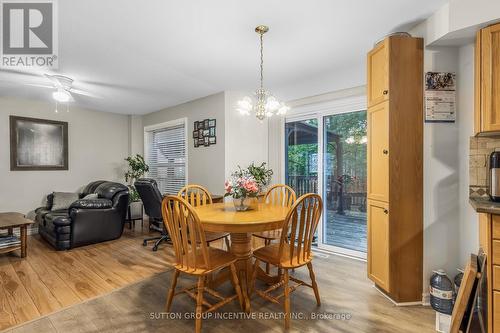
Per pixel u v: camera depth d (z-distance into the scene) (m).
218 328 1.93
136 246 3.87
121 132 5.75
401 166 2.19
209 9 1.99
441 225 2.22
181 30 2.29
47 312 2.13
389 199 2.19
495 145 2.06
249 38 2.45
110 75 3.37
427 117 2.19
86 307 2.21
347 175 3.69
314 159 4.03
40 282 2.68
